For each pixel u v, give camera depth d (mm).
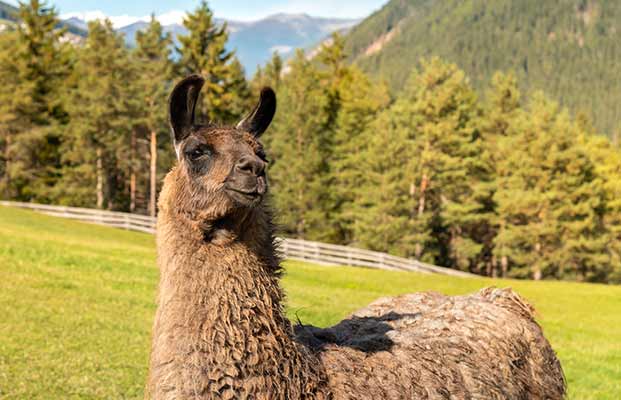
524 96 135250
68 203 58156
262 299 3955
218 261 3930
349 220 58625
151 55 59344
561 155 50375
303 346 4117
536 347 5742
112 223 39438
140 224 39219
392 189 50250
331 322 14586
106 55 58125
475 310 5684
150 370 4043
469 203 53719
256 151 4188
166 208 4148
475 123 60625
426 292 6344
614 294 27531
